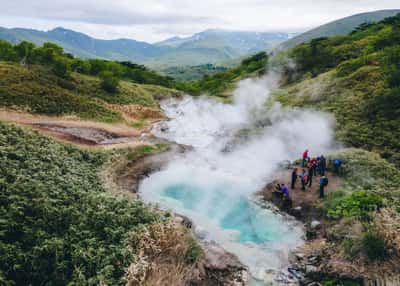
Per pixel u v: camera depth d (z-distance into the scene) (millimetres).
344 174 19141
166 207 16672
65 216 11328
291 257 12562
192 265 10938
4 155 14156
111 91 46812
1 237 9648
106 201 12938
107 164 20625
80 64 57531
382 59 35562
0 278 8258
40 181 13062
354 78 34344
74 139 24375
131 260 9820
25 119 26703
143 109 42125
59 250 9844
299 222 15453
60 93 35062
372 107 27094
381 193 15531
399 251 10820
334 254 12055
